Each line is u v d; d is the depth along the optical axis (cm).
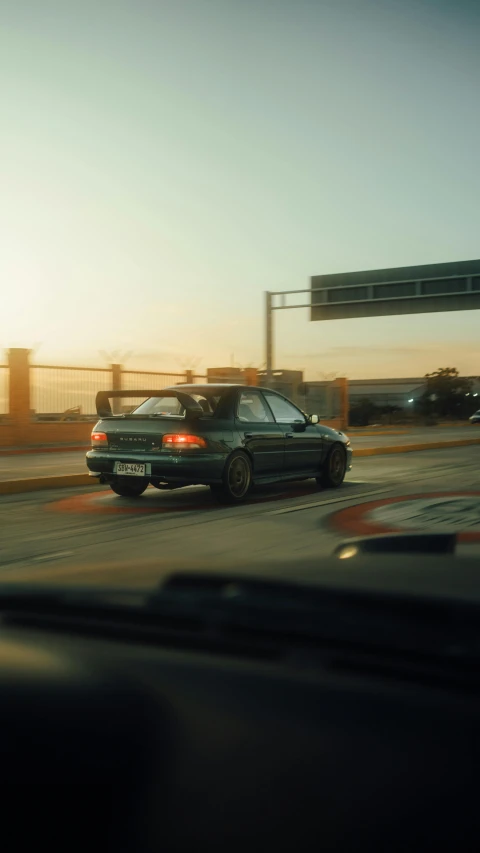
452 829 75
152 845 81
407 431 3678
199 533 695
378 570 117
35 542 654
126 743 85
